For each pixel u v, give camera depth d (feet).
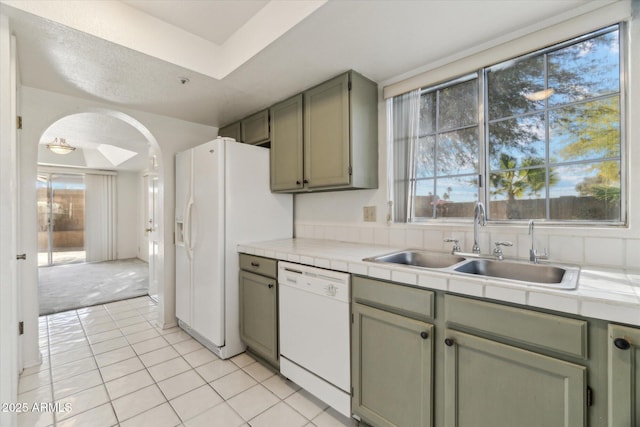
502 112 5.41
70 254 20.08
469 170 5.82
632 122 4.12
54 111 7.18
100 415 5.16
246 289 7.09
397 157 6.76
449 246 5.86
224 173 7.18
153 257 12.09
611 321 2.74
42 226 19.01
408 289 4.12
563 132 4.81
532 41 4.77
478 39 5.23
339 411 4.99
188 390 5.88
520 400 3.23
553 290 3.06
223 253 7.12
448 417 3.77
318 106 6.84
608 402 2.76
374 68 6.22
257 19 5.53
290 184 7.54
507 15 4.59
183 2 5.22
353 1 4.22
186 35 6.07
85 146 17.34
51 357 7.21
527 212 5.17
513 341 3.28
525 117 5.17
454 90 6.00
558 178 4.86
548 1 4.29
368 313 4.56
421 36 5.12
